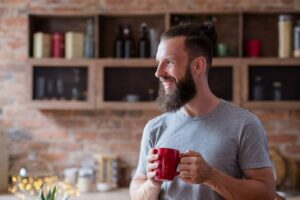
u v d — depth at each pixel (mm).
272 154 3877
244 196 1524
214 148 1643
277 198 1814
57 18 4020
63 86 3846
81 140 4062
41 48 3830
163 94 1695
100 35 3939
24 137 4066
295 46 3734
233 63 3701
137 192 1711
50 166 4055
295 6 3957
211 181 1486
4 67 4062
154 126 1805
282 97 3719
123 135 4059
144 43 3842
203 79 1706
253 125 1643
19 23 4062
